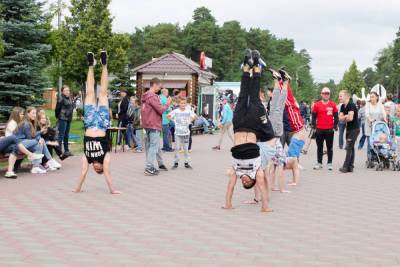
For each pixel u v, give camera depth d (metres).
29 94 26.14
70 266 6.30
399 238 7.82
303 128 12.63
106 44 46.03
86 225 8.37
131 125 20.61
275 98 11.40
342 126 24.16
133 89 38.78
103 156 11.13
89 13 45.75
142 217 8.99
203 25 123.81
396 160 16.50
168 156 19.42
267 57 136.12
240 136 9.45
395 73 130.75
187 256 6.77
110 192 11.32
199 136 31.92
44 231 7.95
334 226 8.53
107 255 6.77
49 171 14.43
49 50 26.92
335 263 6.56
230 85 63.66
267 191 10.60
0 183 12.35
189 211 9.53
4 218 8.77
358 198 11.14
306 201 10.69
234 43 125.88
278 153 11.54
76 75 46.47
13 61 25.66
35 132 14.16
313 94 140.38
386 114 19.11
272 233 8.01
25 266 6.28
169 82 38.94
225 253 6.92
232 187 9.74
